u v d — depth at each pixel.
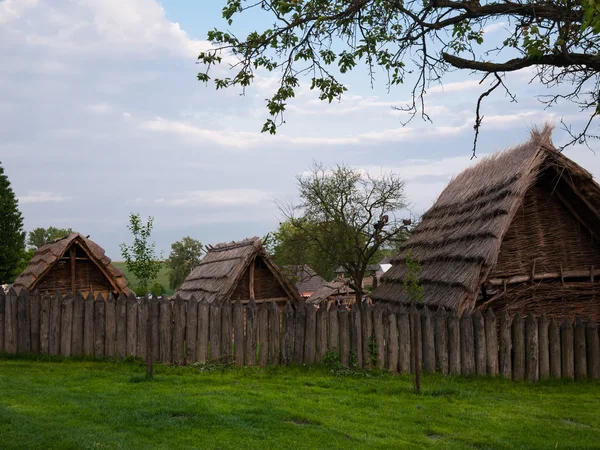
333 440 8.41
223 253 24.41
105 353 15.10
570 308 16.88
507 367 14.21
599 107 7.83
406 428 9.43
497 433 9.47
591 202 16.20
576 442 9.05
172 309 14.89
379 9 10.20
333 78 10.76
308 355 14.68
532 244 16.91
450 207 20.45
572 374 14.19
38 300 15.55
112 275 20.23
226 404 10.05
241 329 14.88
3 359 15.02
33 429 8.03
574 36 8.81
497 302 16.48
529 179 15.76
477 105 9.91
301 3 9.80
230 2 9.81
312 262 31.84
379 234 31.31
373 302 21.91
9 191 54.47
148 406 9.60
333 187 31.50
